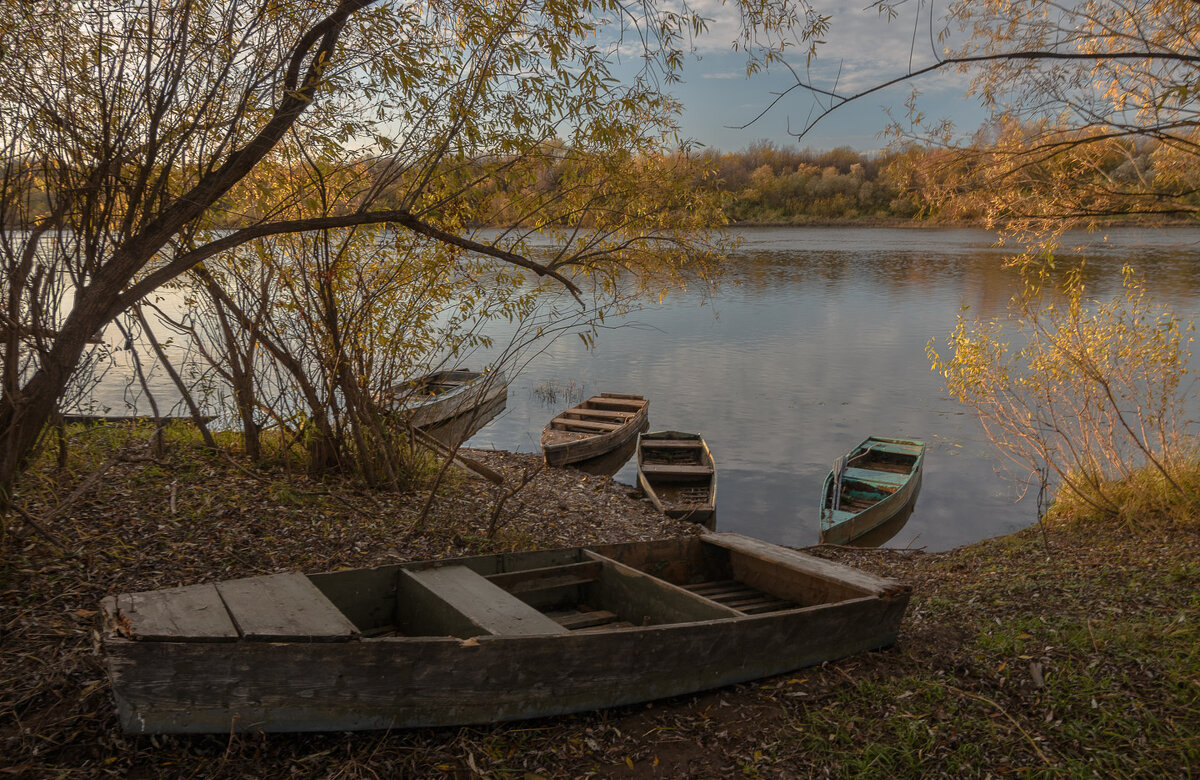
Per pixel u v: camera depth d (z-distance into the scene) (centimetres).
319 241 700
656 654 404
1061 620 521
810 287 3666
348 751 346
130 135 488
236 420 849
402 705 354
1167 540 717
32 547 484
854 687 433
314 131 582
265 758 337
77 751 328
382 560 588
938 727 389
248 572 523
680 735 384
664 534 835
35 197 505
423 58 583
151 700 317
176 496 630
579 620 508
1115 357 840
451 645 358
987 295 3244
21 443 459
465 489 852
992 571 698
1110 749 365
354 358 755
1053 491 1080
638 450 1248
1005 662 458
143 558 509
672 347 2328
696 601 461
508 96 598
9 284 477
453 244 637
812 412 1580
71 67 487
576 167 669
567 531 780
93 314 457
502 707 372
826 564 554
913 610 583
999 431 1410
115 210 529
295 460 799
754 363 2081
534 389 1841
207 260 697
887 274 4178
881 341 2330
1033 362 864
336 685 342
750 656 434
